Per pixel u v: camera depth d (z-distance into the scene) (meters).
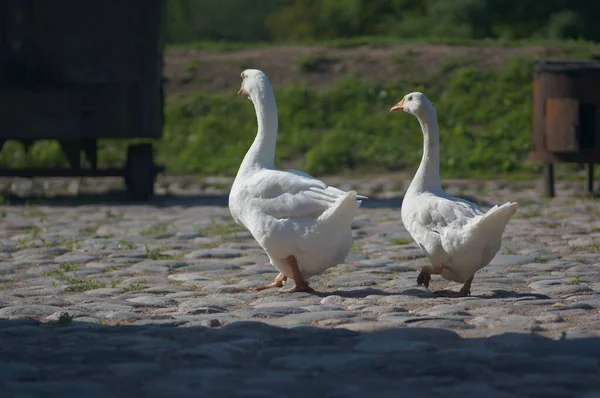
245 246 11.29
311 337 6.18
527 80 25.12
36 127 16.08
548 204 15.66
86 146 17.81
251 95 8.81
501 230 7.45
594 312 6.99
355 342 6.04
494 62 26.20
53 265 9.95
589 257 10.11
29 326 6.65
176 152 22.97
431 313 7.01
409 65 26.16
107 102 16.17
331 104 24.38
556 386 4.96
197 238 12.02
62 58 16.08
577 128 15.97
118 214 14.77
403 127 23.14
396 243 11.48
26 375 5.31
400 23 40.53
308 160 21.45
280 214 7.92
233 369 5.39
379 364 5.44
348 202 7.52
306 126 23.66
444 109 23.89
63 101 16.08
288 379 5.14
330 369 5.34
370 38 29.42
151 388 5.00
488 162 21.03
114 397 4.84
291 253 7.95
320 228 7.77
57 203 16.39
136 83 16.20
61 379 5.22
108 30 16.09
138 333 6.39
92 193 18.14
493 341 5.98
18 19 15.96
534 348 5.74
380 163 21.50
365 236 12.21
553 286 8.23
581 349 5.70
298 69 26.34
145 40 16.20
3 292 8.33
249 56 27.38
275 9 55.69
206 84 25.97
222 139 23.30
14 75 16.03
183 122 24.20
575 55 26.42
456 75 25.55
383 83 25.27
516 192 17.86
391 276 9.14
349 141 22.38
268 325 6.55
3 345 6.06
